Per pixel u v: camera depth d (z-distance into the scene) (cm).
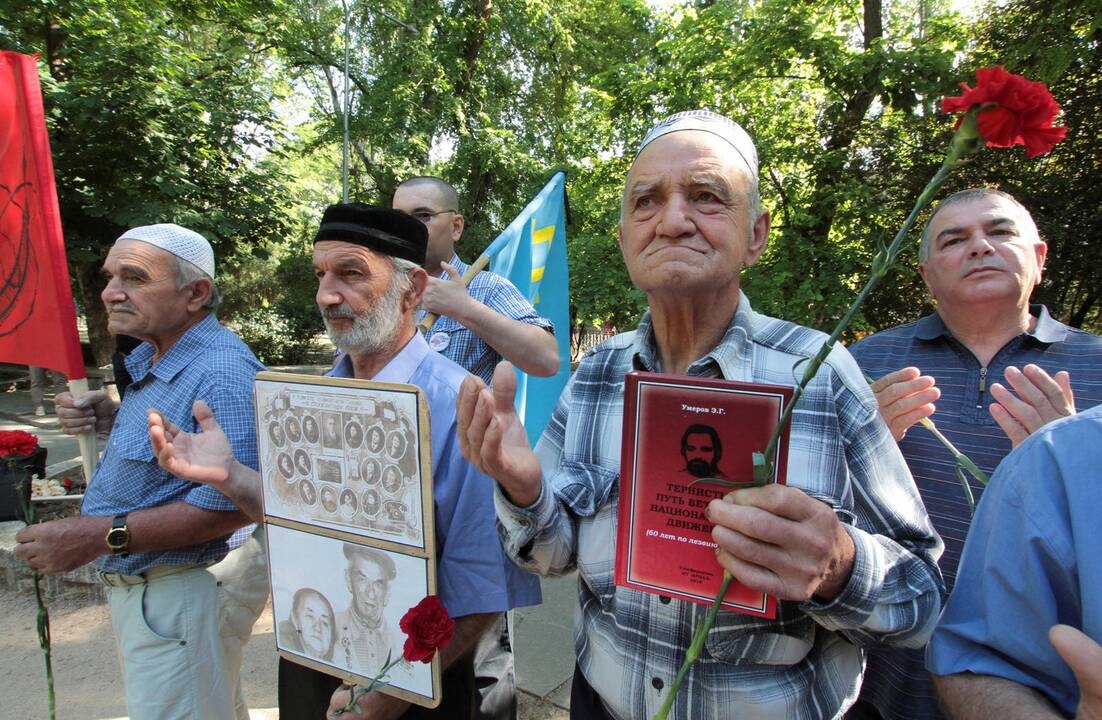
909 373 132
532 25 1223
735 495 80
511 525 110
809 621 104
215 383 180
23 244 201
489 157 1156
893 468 107
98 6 859
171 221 855
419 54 1185
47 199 198
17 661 308
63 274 200
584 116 812
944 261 174
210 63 1028
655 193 110
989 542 85
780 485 80
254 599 199
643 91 661
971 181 636
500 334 202
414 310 161
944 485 160
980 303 167
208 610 182
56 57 911
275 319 1769
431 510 120
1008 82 59
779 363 113
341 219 148
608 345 135
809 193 624
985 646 84
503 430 100
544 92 1341
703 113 115
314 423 131
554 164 1166
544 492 109
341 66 1312
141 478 177
